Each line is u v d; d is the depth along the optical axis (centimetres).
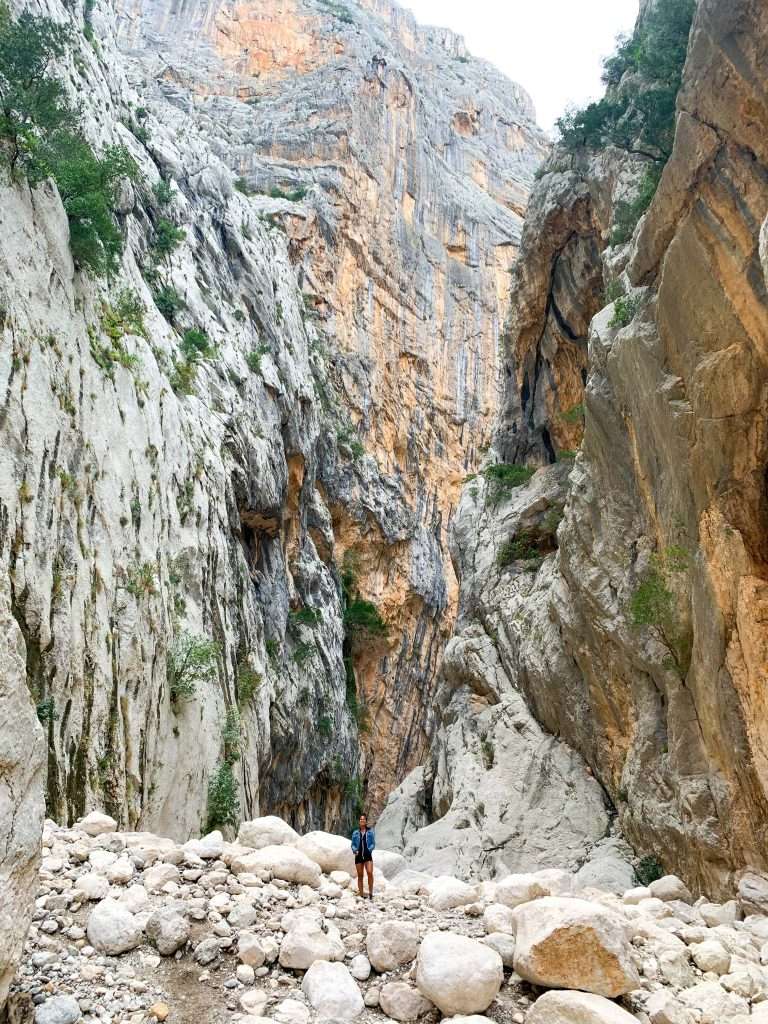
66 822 1758
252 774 3262
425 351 7644
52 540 1953
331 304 6750
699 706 1858
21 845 434
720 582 1722
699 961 624
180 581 2769
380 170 7825
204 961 552
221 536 3291
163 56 8269
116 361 2602
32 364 2009
